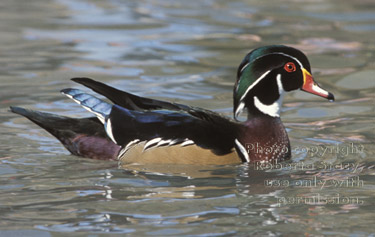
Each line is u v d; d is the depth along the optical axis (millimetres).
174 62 18422
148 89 15969
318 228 8914
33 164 11609
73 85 16297
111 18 23703
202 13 24734
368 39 20672
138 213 9406
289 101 15734
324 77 17047
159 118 11672
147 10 25203
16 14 24219
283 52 12211
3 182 10672
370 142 12922
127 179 10875
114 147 11828
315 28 22188
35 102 15031
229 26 22609
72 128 12148
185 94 15672
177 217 9258
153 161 11648
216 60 18625
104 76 16969
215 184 10719
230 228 8883
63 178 10914
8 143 12648
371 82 16672
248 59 12297
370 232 8781
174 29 22172
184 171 11320
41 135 13219
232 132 11797
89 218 9203
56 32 21547
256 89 12180
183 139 11477
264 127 12047
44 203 9758
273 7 25688
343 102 15406
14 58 18547
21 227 8875
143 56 18953
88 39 20719
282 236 8641
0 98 15227
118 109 11891
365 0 26562
